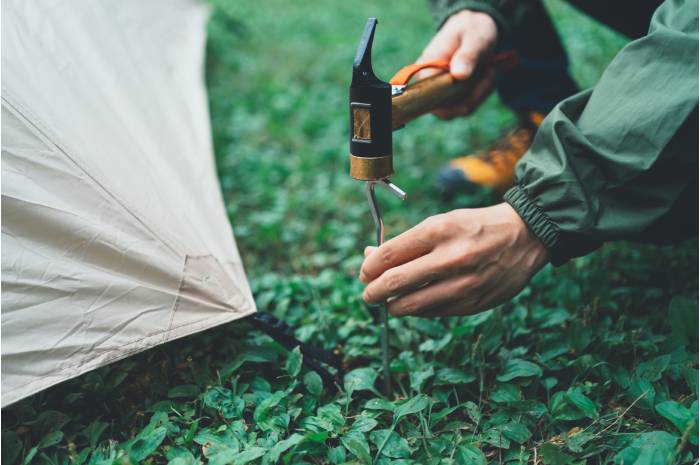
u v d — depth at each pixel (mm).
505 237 1104
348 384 1262
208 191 1585
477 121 2887
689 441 1077
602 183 1113
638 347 1336
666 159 1085
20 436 1165
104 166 1261
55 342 1105
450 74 1433
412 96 1263
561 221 1105
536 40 2014
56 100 1312
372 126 1047
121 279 1174
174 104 1881
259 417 1168
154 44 2172
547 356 1326
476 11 1628
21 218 1141
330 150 2670
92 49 1623
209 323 1192
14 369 1068
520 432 1146
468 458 1095
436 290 1122
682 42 1062
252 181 2451
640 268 1640
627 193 1121
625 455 1039
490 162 2100
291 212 2264
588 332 1364
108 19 1898
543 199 1107
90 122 1350
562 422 1196
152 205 1272
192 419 1211
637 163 1083
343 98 3289
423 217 2137
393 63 3805
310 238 2102
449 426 1188
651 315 1470
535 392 1261
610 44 3611
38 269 1132
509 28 1779
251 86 3465
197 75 2291
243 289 1259
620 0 1736
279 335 1271
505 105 2150
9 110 1196
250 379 1310
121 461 1051
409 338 1442
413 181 2361
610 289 1594
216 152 2615
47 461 1113
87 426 1199
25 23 1447
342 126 2971
